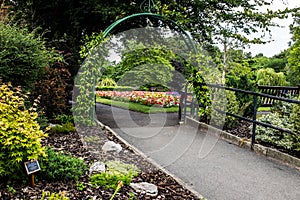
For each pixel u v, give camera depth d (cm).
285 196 339
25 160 279
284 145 488
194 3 782
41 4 777
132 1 776
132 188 306
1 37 455
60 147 438
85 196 272
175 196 310
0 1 754
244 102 683
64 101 627
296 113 465
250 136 571
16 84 495
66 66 702
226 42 818
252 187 361
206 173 403
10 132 274
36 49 495
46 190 275
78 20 757
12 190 267
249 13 780
